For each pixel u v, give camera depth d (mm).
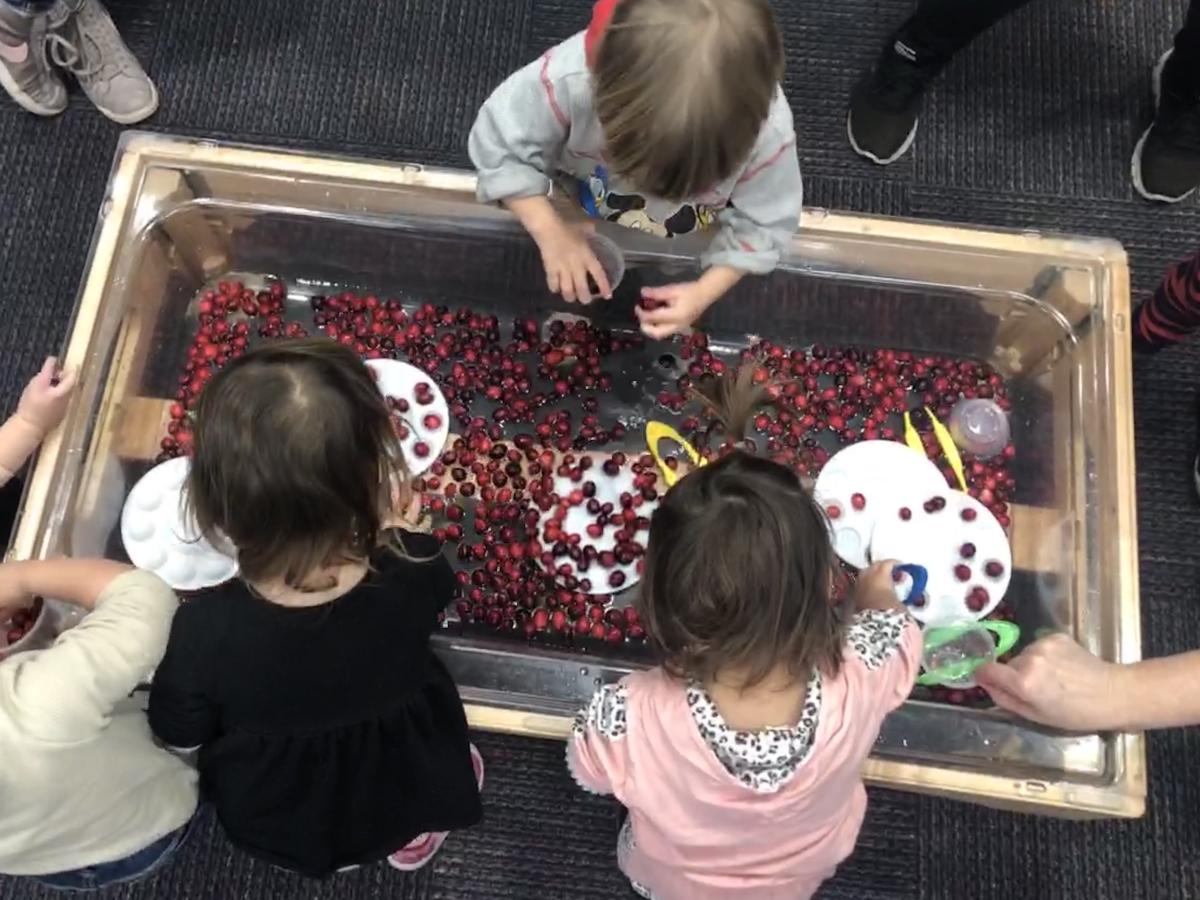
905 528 1436
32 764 894
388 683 1003
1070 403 1434
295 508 865
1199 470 1570
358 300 1559
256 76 1752
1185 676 1111
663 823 992
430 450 1469
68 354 1338
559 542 1434
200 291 1562
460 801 1114
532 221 1302
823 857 1058
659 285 1454
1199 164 1668
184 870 1382
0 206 1676
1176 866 1428
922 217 1708
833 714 927
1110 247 1413
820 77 1770
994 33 1793
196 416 902
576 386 1531
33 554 1257
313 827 1062
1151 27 1807
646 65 920
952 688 1331
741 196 1232
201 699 965
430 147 1731
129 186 1414
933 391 1541
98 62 1659
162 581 1062
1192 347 1662
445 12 1793
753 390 1493
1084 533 1366
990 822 1433
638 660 1387
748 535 848
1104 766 1215
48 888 1366
